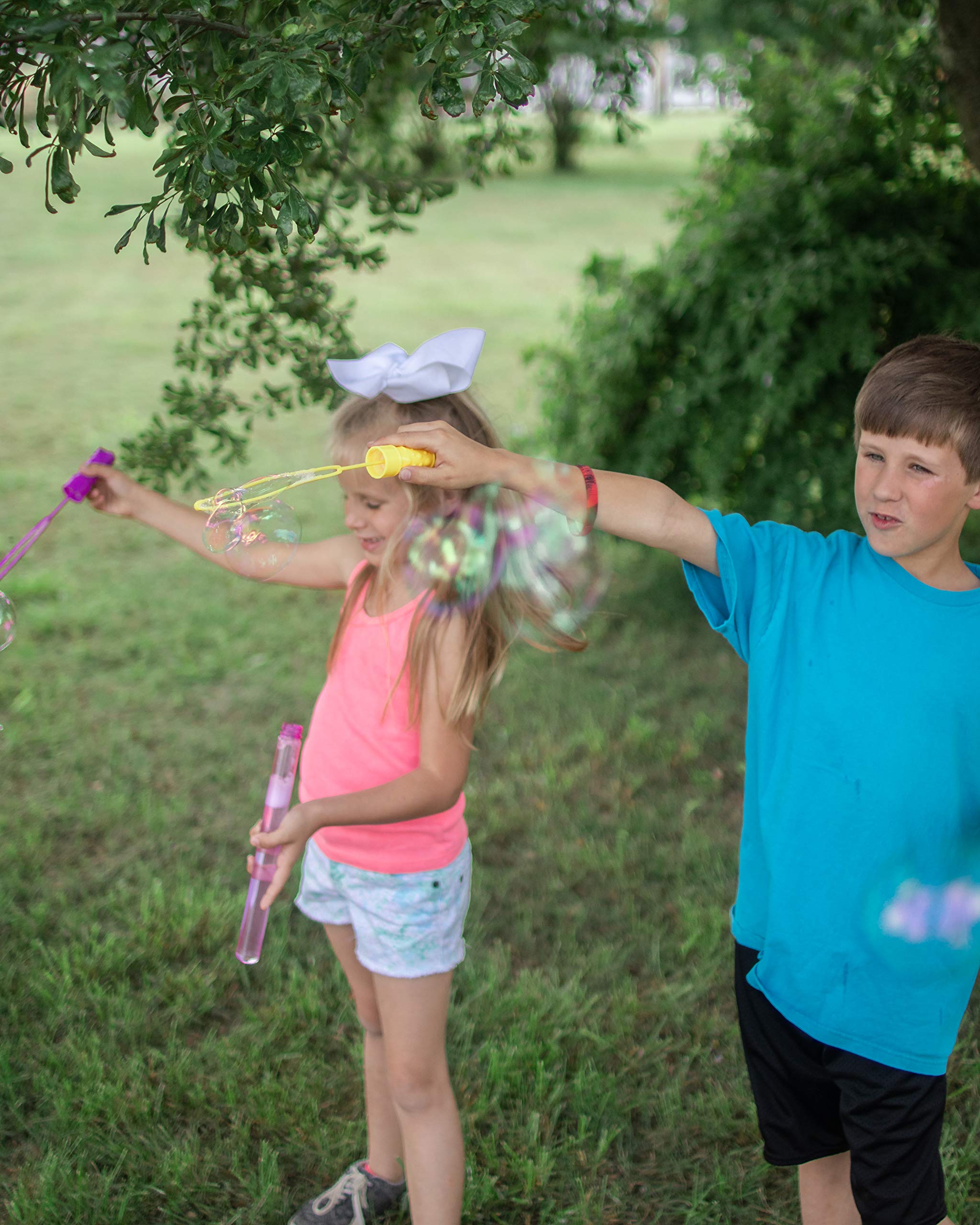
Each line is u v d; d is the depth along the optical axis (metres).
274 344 2.25
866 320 3.64
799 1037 1.39
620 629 4.20
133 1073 2.05
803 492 3.85
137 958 2.38
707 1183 1.87
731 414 3.88
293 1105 2.00
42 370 7.61
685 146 24.19
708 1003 2.30
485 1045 2.13
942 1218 1.37
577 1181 1.86
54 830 2.88
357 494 1.55
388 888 1.55
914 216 3.76
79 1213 1.78
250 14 1.35
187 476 5.48
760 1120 1.46
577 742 3.37
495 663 1.54
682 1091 2.08
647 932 2.52
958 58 2.39
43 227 12.87
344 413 1.59
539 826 2.93
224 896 2.63
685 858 2.79
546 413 4.51
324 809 1.43
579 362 4.35
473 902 2.62
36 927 2.48
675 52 13.98
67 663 3.86
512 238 13.55
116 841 2.86
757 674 1.37
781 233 3.78
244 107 1.12
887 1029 1.32
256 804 3.06
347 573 1.72
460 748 1.52
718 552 1.36
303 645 4.06
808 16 3.81
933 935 1.31
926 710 1.28
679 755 3.31
